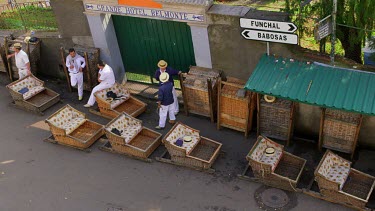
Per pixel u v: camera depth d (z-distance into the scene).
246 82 10.65
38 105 12.77
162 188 10.07
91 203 9.93
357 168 9.95
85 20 12.50
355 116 9.55
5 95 13.73
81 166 10.91
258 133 10.99
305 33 10.12
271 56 10.41
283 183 9.48
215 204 9.55
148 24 12.16
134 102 12.44
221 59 11.30
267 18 9.97
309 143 10.75
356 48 10.32
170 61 12.61
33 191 10.40
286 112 10.21
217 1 14.68
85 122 11.72
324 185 9.04
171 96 11.22
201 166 10.20
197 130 10.76
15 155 11.47
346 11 9.60
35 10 14.15
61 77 14.26
